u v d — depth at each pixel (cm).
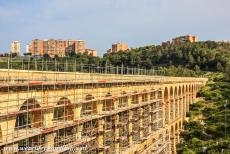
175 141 12556
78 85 5447
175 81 12950
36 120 4694
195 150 11238
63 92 5069
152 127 9769
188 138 12825
